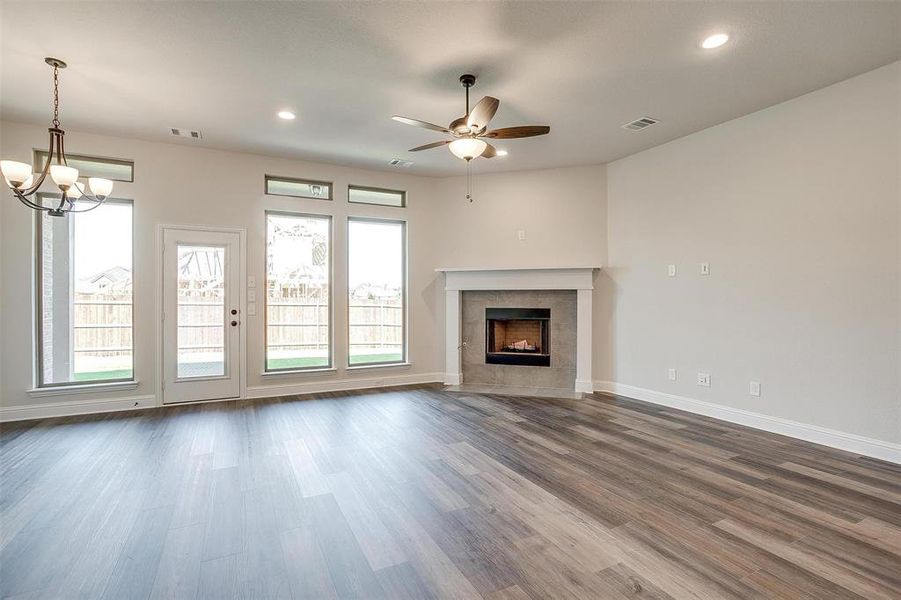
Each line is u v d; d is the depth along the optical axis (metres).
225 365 4.90
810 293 3.53
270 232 5.23
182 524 2.24
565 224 5.55
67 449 3.32
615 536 2.14
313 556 1.97
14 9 2.46
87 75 3.22
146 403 4.56
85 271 4.46
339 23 2.62
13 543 2.06
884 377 3.14
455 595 1.71
